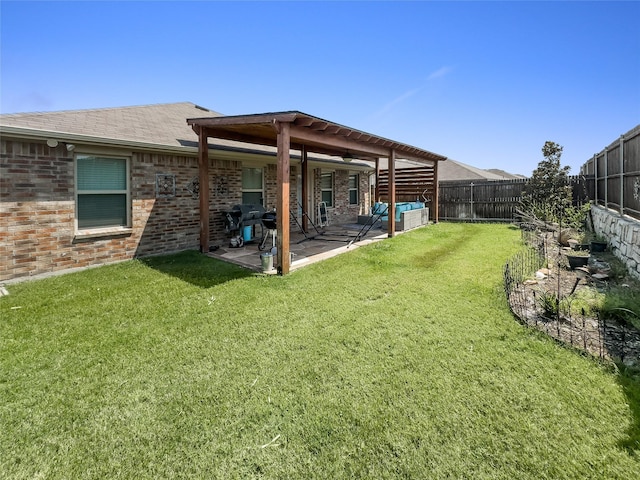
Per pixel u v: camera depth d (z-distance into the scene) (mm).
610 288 5227
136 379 2973
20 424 2443
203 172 7617
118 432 2379
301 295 5027
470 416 2506
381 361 3232
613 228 7633
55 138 5875
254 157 9406
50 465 2119
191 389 2840
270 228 7961
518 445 2244
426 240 9664
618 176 8172
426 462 2133
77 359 3287
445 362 3197
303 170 10594
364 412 2561
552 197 12648
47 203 6109
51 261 6188
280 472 2078
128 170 7230
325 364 3191
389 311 4398
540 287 5367
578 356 3283
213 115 12070
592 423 2420
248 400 2705
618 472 2043
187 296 4996
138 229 7398
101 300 4828
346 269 6441
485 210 15234
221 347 3514
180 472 2076
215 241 8953
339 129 6973
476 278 5785
